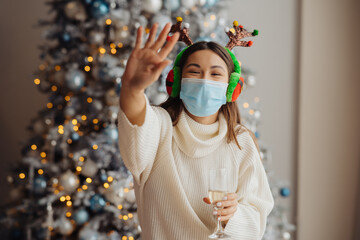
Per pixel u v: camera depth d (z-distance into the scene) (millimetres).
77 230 2873
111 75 2662
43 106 3822
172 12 2867
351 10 3471
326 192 3596
